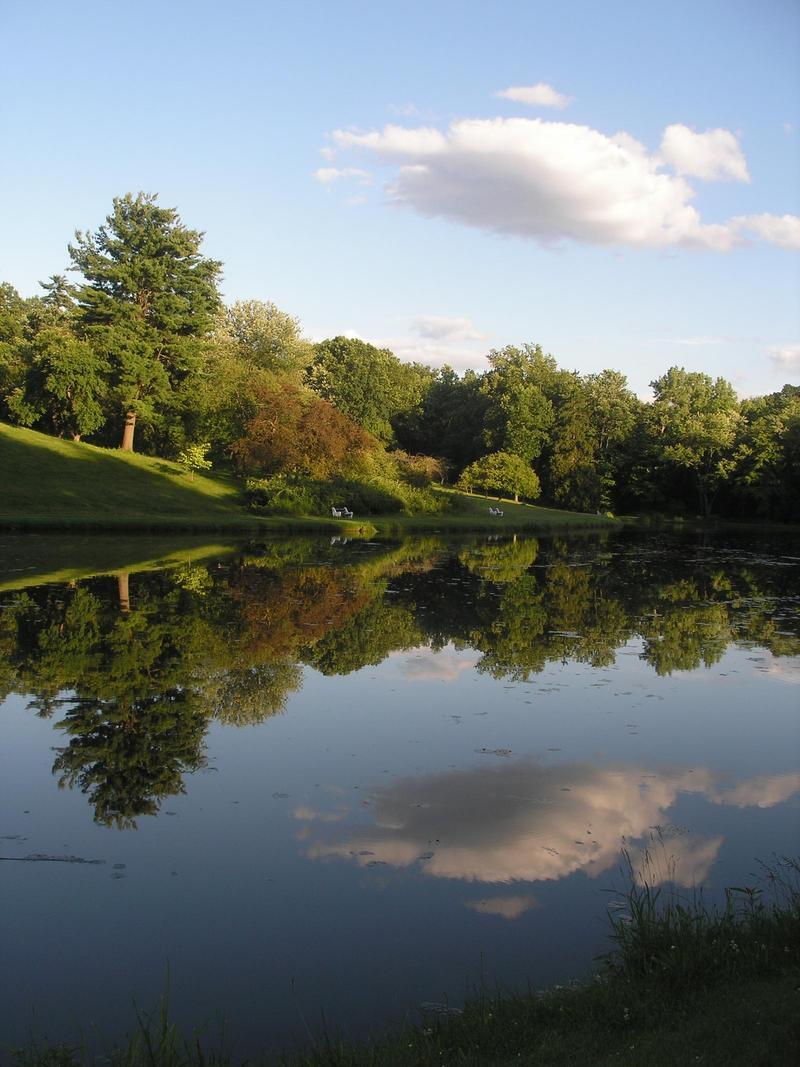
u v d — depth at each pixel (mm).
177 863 7188
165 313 55812
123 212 55625
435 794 8703
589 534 53719
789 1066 3713
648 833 7816
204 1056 4766
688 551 40625
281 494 50719
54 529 38906
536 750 10125
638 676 13852
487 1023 4609
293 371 68688
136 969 5730
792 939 5211
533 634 17406
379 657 14977
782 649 16109
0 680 12672
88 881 6879
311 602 20859
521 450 75688
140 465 54094
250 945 6004
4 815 8109
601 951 5879
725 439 70688
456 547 40125
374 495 55375
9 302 77562
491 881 6875
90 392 53188
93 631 16312
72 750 9828
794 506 70750
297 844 7531
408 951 5906
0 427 53750
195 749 9984
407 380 88438
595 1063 3906
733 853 7406
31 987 5547
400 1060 4250
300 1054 4629
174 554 31594
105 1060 4730
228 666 13922
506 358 91000
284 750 10008
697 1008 4477
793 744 10461
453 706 11945
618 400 81562
